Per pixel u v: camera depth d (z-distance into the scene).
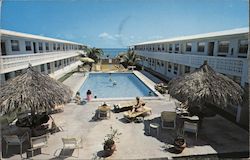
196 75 10.86
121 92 22.80
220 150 8.80
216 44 17.67
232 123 11.99
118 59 52.81
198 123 10.96
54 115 13.19
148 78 29.03
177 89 11.00
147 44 43.22
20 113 11.59
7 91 9.01
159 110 14.45
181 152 8.59
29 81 9.42
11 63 15.27
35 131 9.91
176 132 10.63
